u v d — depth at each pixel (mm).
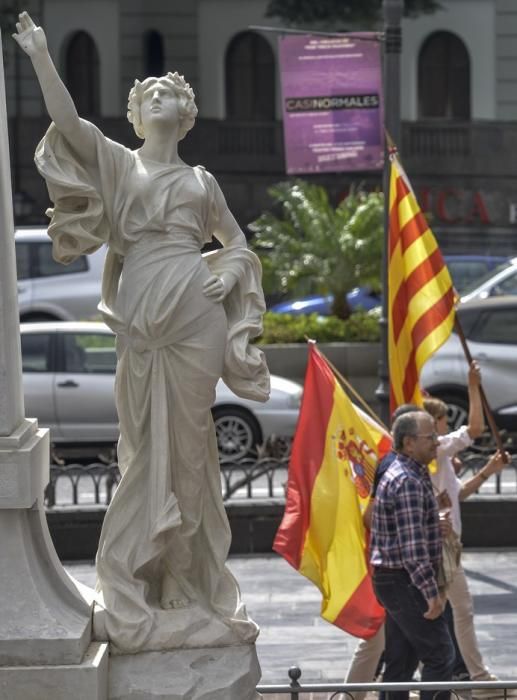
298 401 25328
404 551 11133
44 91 7910
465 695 13016
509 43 55594
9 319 7703
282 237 35000
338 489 12281
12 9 54531
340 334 30391
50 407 25297
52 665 7609
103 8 56438
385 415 21266
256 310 8453
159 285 8039
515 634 15047
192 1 56594
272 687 9219
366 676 12234
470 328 26766
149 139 8305
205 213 8289
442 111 56125
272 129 55531
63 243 8227
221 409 25172
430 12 55438
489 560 18312
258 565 18281
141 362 8117
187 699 7926
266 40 56469
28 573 7754
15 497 7656
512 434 26141
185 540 8258
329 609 12070
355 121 23078
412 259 15281
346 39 23000
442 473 13523
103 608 8086
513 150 55000
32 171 54188
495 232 54906
